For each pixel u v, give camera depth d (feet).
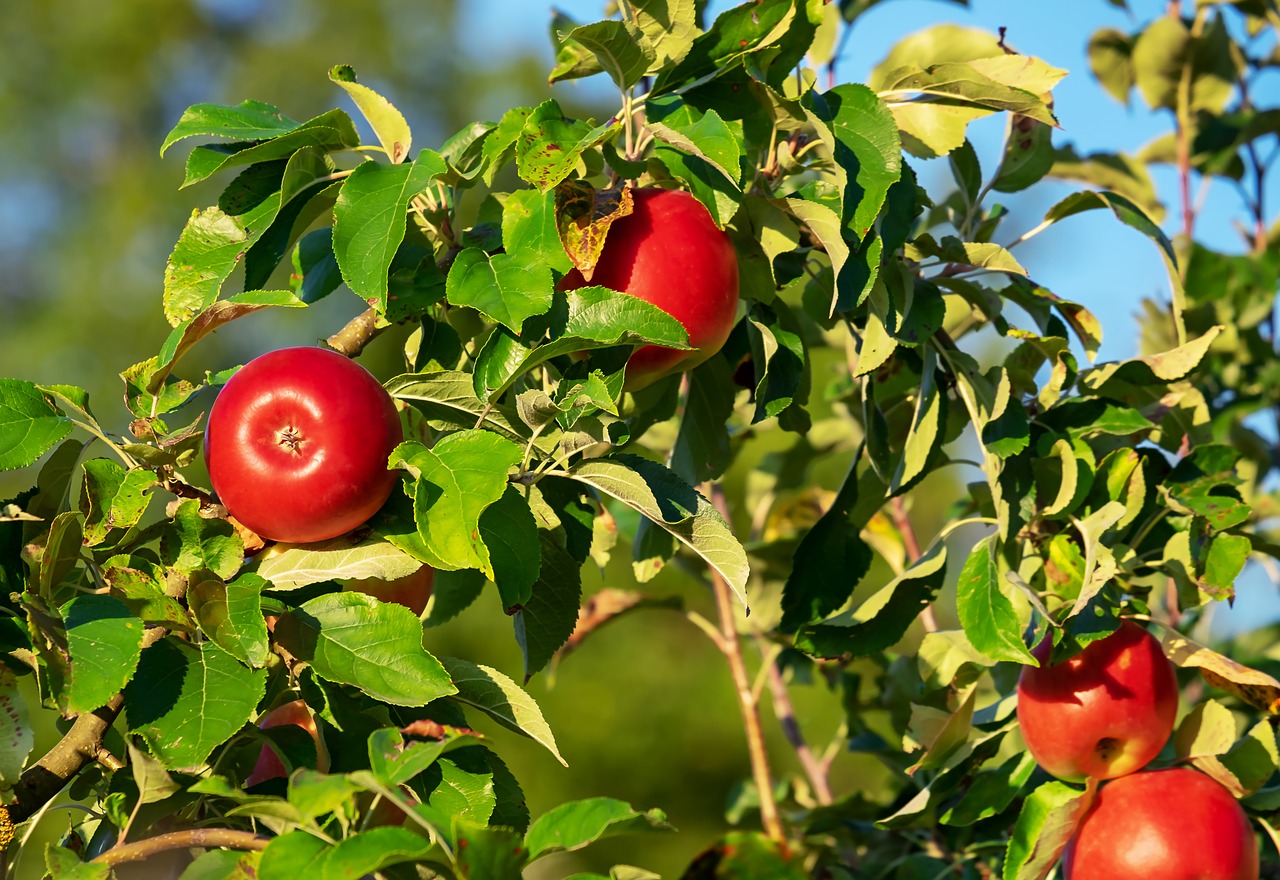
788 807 10.69
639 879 4.66
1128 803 6.12
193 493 5.30
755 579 10.13
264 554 5.29
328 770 5.01
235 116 5.92
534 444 5.63
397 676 4.76
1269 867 7.47
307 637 4.90
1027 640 6.26
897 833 8.95
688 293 5.61
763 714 25.46
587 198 5.54
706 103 5.85
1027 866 6.18
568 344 5.02
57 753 4.93
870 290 5.72
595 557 7.46
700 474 6.94
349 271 5.20
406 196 5.32
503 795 5.37
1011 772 6.73
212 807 4.99
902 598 6.62
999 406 6.30
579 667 26.55
